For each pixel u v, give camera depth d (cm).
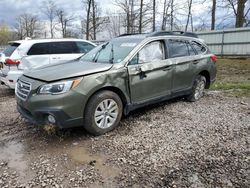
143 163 312
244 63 1501
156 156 327
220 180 274
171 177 282
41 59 729
